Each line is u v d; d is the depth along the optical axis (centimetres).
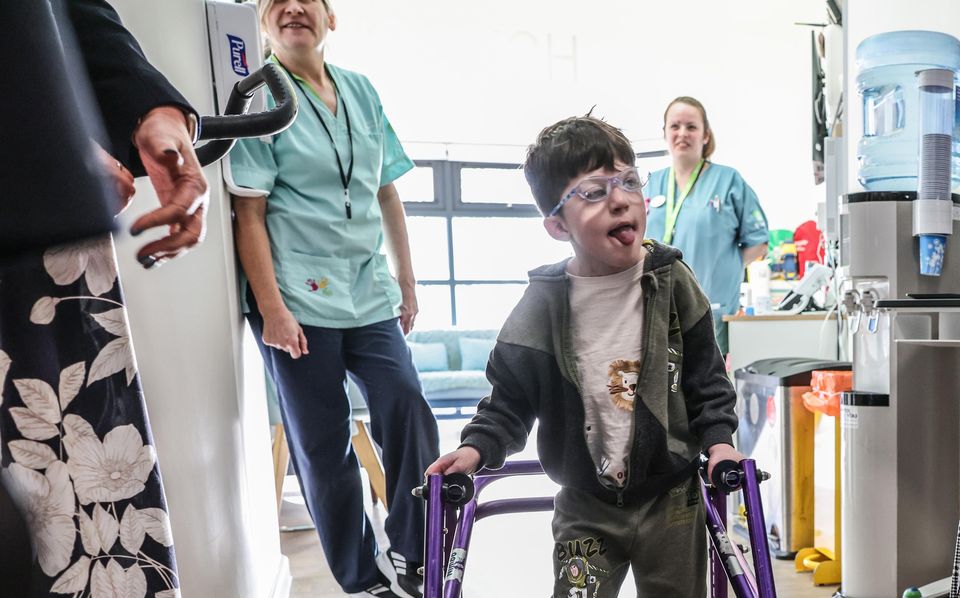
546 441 100
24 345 50
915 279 161
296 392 166
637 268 97
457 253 715
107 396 53
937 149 155
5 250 48
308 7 167
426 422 173
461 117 654
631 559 95
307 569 210
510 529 249
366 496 305
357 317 172
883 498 161
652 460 93
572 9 611
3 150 46
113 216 52
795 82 547
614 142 92
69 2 61
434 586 76
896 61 173
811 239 394
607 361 96
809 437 202
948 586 147
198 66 143
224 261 145
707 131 291
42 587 50
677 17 594
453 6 608
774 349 281
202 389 121
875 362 166
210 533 119
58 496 51
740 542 216
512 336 100
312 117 171
